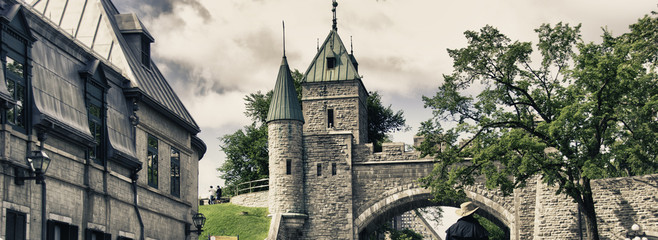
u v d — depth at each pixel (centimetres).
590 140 3222
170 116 2656
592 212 3231
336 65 5281
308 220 4725
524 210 4481
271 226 4522
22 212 1725
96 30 2616
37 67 1834
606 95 3212
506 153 3403
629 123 3691
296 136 4791
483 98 3525
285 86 4891
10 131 1683
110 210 2161
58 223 1889
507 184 3431
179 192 2777
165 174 2633
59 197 1894
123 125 2295
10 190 1686
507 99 3491
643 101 3503
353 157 4778
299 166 4762
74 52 2041
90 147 2053
